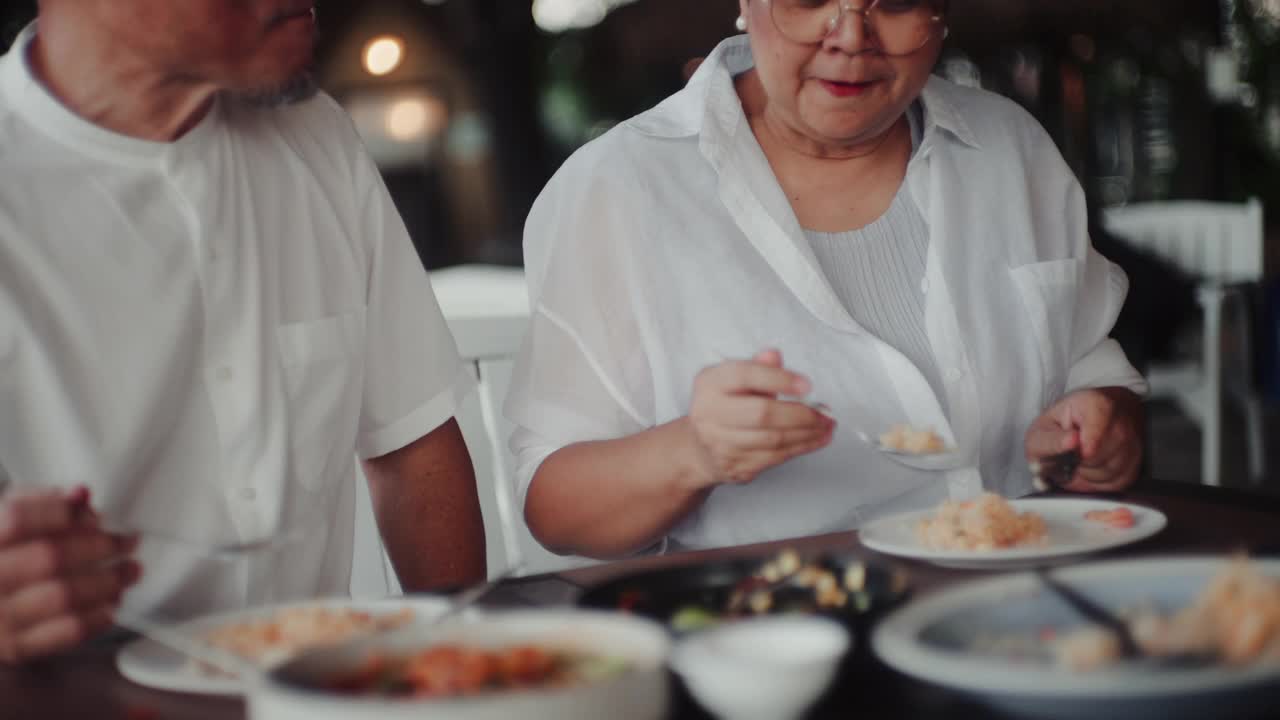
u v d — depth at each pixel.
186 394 1.71
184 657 1.28
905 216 2.22
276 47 1.62
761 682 0.96
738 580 1.39
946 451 1.79
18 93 1.66
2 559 1.25
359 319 1.91
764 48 2.03
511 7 11.09
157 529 1.70
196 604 1.72
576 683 0.97
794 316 2.12
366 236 1.96
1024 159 2.31
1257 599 1.00
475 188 15.00
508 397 2.13
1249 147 9.69
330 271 1.88
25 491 1.31
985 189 2.26
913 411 2.10
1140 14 5.50
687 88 2.28
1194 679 0.92
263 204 1.81
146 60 1.61
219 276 1.73
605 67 13.32
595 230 2.16
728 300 2.12
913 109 2.29
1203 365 5.93
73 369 1.62
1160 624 1.03
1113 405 1.86
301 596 1.81
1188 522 1.61
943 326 2.17
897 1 1.94
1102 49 9.45
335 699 0.91
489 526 2.49
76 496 1.32
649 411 2.17
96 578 1.29
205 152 1.74
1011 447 2.22
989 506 1.52
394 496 1.99
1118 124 9.99
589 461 1.92
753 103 2.25
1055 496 1.80
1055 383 2.24
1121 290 2.38
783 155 2.21
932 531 1.53
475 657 1.02
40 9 1.66
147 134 1.69
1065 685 0.94
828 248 2.19
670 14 5.91
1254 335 5.66
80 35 1.62
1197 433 7.14
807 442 1.58
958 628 1.12
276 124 1.88
